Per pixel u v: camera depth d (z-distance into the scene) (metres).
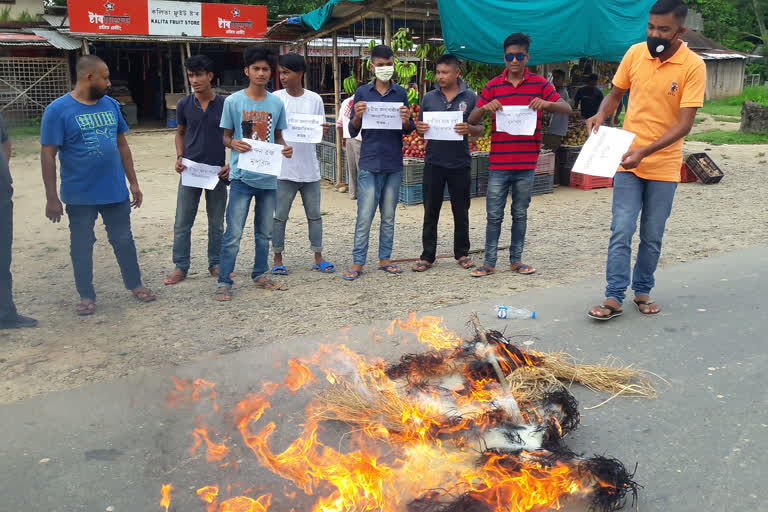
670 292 5.24
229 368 3.93
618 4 9.22
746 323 4.49
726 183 11.18
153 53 25.94
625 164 4.38
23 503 2.60
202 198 10.16
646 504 2.60
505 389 3.29
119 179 4.55
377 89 5.85
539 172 10.45
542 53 9.01
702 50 35.81
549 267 6.24
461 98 6.00
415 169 9.53
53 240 3.76
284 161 5.93
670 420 3.26
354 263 6.05
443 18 8.55
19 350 3.64
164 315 4.90
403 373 3.57
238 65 26.69
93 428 3.19
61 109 4.16
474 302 5.18
